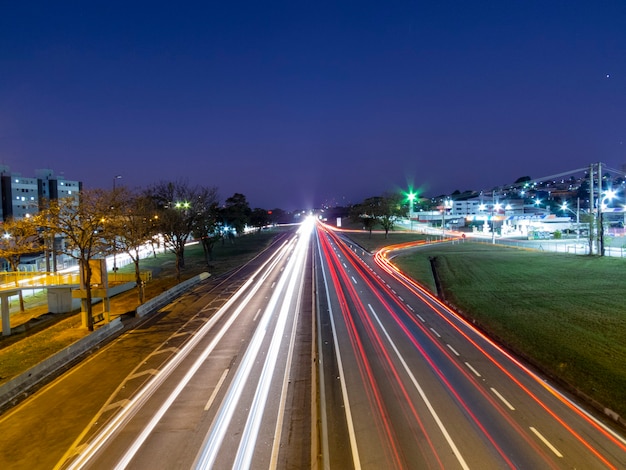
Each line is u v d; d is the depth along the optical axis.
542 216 131.38
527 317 30.39
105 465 14.89
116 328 33.03
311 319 33.31
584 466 13.80
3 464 15.30
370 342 27.05
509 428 16.25
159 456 15.26
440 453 14.66
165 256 87.00
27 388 22.12
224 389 20.89
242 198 120.88
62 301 42.00
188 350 27.17
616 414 16.81
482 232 117.00
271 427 17.05
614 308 31.25
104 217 37.31
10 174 113.50
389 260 67.38
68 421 18.38
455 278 47.97
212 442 16.08
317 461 14.39
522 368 22.36
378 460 14.35
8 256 47.22
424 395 19.22
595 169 77.19
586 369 20.92
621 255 56.91
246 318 34.66
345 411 17.89
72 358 26.56
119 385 22.06
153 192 66.38
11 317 41.69
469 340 27.20
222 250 95.25
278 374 22.48
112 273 57.25
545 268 49.88
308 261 70.62
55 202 36.41
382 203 114.44
